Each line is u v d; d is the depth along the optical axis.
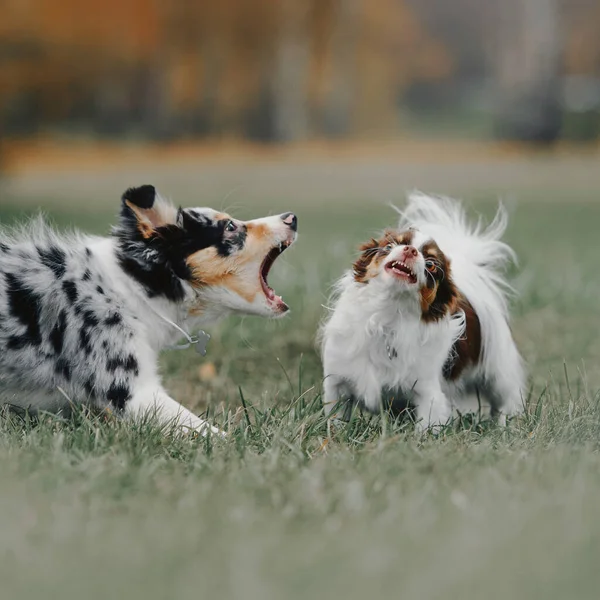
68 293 9.23
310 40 74.12
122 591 5.20
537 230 28.20
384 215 31.59
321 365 12.34
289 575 5.42
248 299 9.54
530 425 9.43
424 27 112.75
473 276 10.66
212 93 73.19
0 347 9.12
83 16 51.72
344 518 6.39
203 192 39.06
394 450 8.07
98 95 74.62
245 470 7.43
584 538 5.93
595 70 93.25
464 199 36.31
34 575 5.40
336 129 82.19
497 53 105.50
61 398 9.33
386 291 9.30
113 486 6.96
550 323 15.13
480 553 5.70
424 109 105.25
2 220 25.80
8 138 69.06
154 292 9.38
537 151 64.81
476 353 10.45
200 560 5.61
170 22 68.31
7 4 46.44
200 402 11.05
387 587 5.27
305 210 33.38
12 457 7.61
